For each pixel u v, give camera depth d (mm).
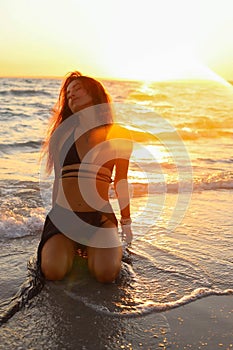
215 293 2879
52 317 2506
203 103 27641
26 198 5082
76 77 3104
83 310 2596
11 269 3184
